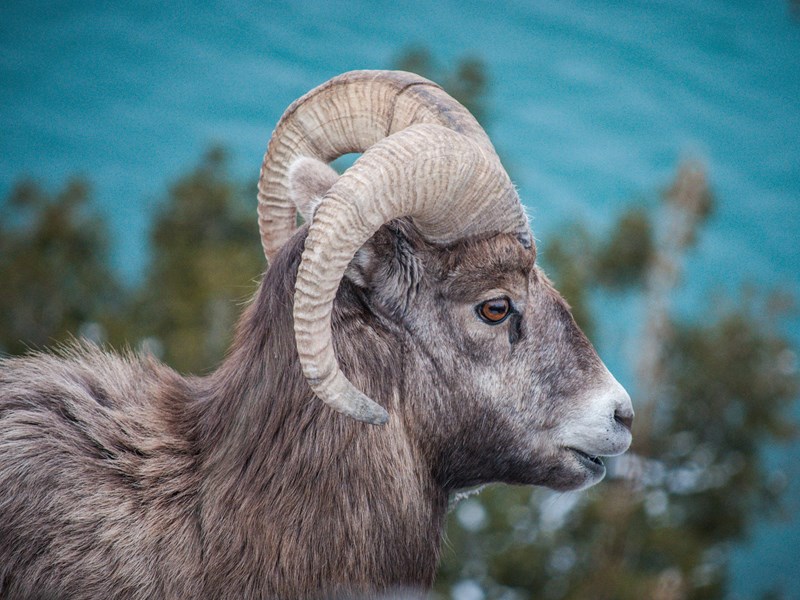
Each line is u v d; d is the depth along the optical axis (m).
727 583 49.97
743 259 134.50
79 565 14.69
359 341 15.64
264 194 17.94
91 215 50.69
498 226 15.67
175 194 51.56
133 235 103.00
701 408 52.44
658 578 41.56
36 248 48.66
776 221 156.12
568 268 49.50
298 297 13.28
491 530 42.12
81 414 15.80
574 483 17.30
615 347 50.44
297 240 15.80
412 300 15.98
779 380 52.50
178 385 17.00
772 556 64.75
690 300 83.56
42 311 46.81
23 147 188.00
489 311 16.11
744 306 55.09
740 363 52.31
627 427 17.08
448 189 14.66
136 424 16.02
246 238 51.25
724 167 182.50
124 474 15.44
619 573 42.00
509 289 16.08
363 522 15.49
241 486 15.17
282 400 15.26
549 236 52.34
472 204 15.12
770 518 54.03
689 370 52.62
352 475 15.39
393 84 16.12
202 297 43.81
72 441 15.51
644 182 161.12
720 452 52.66
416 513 16.39
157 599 14.81
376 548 15.69
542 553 42.44
